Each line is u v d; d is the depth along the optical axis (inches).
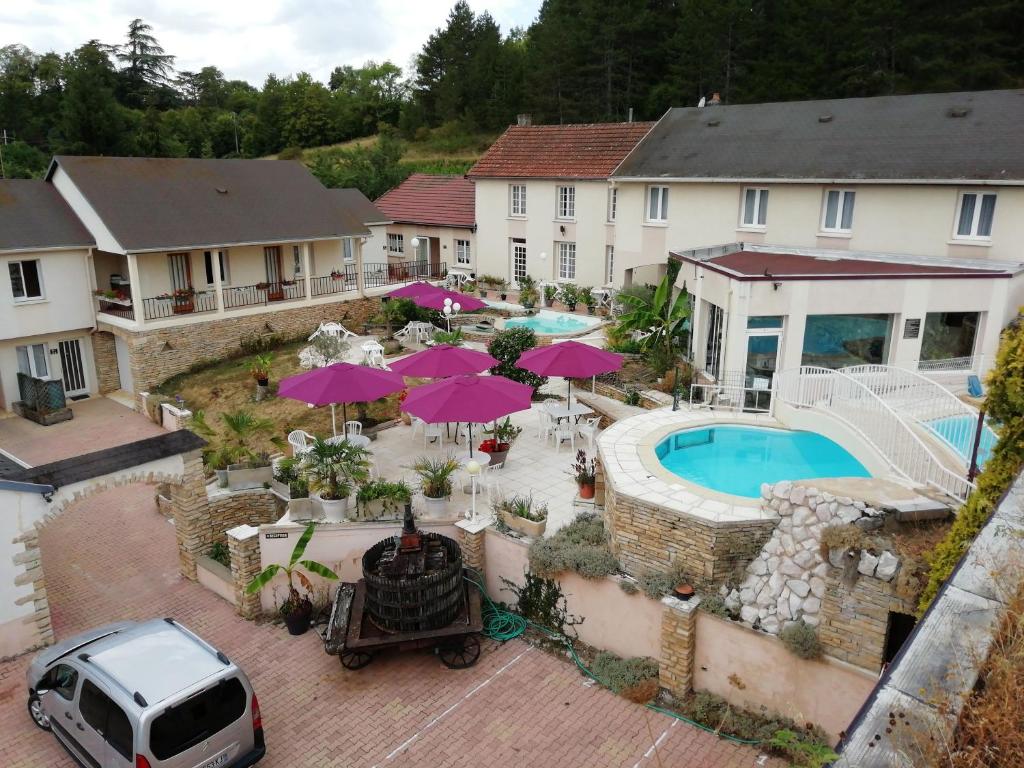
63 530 713.0
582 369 655.1
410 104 3243.1
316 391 608.4
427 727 444.5
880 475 509.7
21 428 949.2
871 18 1875.0
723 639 435.8
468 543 547.8
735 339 716.0
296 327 1184.2
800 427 619.2
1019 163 832.9
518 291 1413.6
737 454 629.0
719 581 453.4
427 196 1679.4
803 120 1103.6
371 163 2324.1
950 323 761.0
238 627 555.2
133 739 362.6
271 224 1159.0
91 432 932.6
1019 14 1811.0
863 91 1860.2
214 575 595.2
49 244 978.7
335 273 1284.4
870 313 729.0
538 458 691.4
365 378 629.6
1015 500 283.7
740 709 436.1
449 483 581.6
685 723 436.5
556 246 1382.9
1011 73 1819.6
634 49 2349.9
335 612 514.9
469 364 679.1
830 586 395.9
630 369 880.3
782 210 1023.0
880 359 756.6
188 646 423.5
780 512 445.1
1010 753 174.9
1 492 498.3
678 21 2236.7
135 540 695.7
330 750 428.1
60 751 433.7
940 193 884.0
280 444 697.0
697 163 1117.7
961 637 209.5
